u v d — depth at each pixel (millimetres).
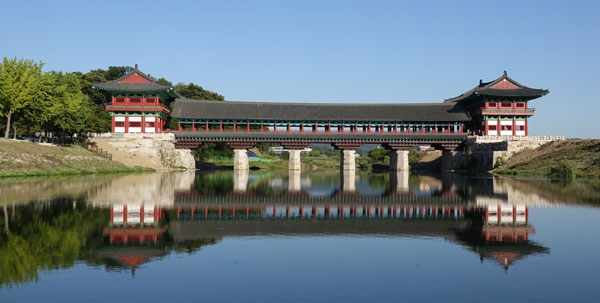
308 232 30141
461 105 122062
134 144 102188
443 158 124062
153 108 105812
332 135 111812
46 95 83500
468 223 33625
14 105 77688
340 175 99875
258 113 114250
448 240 27641
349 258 23172
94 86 103875
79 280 19016
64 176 71562
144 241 26406
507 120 114812
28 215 33719
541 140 104875
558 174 81375
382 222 34188
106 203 41188
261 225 32531
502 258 23266
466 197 50438
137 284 18625
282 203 45406
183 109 112188
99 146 99938
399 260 22844
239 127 126938
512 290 18297
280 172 115688
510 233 29797
